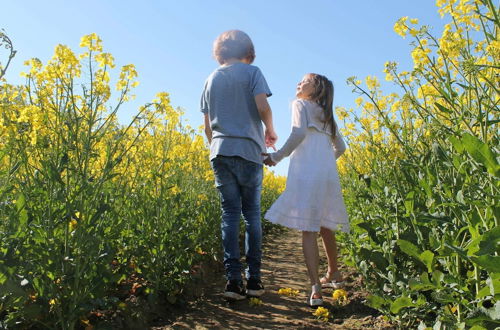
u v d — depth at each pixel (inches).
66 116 94.0
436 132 97.0
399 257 112.3
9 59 80.9
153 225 123.5
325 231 133.8
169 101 108.0
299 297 130.6
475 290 82.7
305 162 125.6
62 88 94.0
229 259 123.4
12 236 82.4
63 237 92.9
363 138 138.4
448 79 85.8
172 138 153.6
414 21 95.4
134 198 131.0
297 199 122.8
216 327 105.0
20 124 90.4
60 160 88.6
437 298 77.4
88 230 91.2
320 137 128.3
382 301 95.3
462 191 79.4
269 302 125.6
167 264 124.5
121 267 117.0
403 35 96.3
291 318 111.3
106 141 115.5
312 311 116.6
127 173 130.9
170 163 141.9
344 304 118.3
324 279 138.6
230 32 131.6
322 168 124.9
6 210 92.2
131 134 146.0
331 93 128.8
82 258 91.0
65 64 92.4
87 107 99.0
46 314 86.7
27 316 83.5
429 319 91.5
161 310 117.0
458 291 77.4
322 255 195.9
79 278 87.3
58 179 84.4
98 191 90.4
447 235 85.2
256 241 126.8
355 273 149.1
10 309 88.4
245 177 124.6
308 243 121.9
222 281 153.3
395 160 106.7
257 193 128.3
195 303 125.1
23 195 85.4
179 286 128.7
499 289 66.0
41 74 92.7
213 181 200.4
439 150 89.4
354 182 170.1
